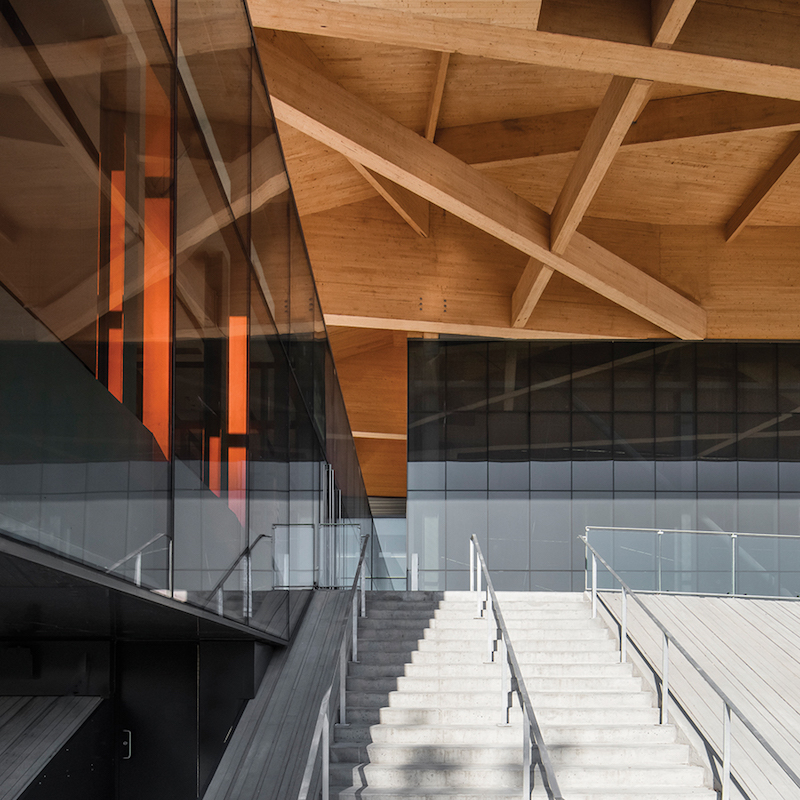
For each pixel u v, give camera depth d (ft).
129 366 11.89
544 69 38.47
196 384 14.89
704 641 30.91
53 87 10.69
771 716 24.23
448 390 64.18
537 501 63.00
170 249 13.07
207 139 15.90
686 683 26.21
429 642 29.07
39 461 7.55
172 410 13.05
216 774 20.47
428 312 52.65
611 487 63.10
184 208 14.21
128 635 19.89
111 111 11.55
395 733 22.52
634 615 33.99
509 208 41.04
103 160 11.68
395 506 108.47
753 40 27.25
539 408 63.87
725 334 57.21
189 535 14.10
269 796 19.29
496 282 54.08
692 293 57.77
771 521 62.75
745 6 27.45
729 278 57.88
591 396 64.08
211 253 16.10
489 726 23.12
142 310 12.00
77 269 11.80
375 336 79.36
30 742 17.42
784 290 57.67
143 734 20.43
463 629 30.58
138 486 10.97
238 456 18.71
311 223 51.96
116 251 11.91
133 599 11.65
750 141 46.88
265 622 22.21
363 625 31.17
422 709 23.58
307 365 32.19
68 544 8.36
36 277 11.60
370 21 23.99
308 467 31.99
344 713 23.39
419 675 26.81
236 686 22.45
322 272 51.52
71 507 8.39
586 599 36.45
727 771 19.84
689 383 64.08
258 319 21.62
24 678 19.93
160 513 12.23
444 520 62.95
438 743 22.31
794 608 35.60
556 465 63.36
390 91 39.11
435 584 62.34
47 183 11.40
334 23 24.13
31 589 10.37
